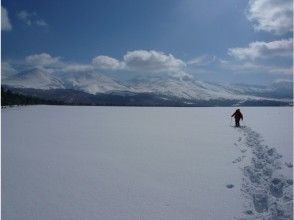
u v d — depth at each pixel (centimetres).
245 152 1333
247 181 915
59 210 715
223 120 3061
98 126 2484
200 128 2298
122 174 1002
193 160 1194
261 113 4144
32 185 888
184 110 5397
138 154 1321
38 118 3312
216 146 1497
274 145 1459
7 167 1095
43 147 1502
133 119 3222
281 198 784
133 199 781
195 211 710
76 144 1589
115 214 695
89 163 1157
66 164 1141
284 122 2716
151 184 897
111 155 1304
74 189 855
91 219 671
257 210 725
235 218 676
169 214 695
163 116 3709
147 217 680
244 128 2242
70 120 3072
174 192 830
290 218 672
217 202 759
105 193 823
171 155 1291
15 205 742
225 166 1092
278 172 983
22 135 1936
